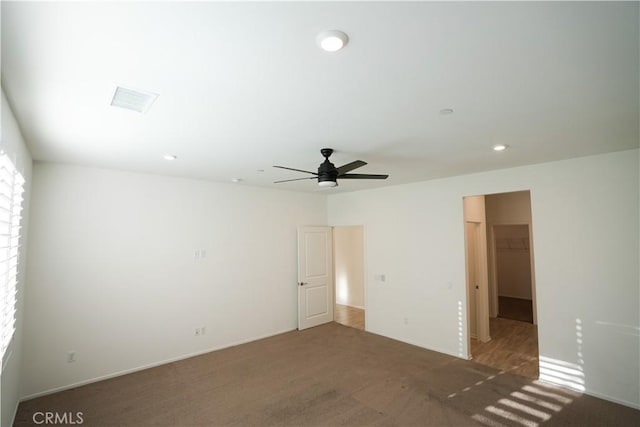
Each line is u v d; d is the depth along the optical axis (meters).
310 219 6.52
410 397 3.47
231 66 1.72
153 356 4.39
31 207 3.63
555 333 3.79
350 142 3.08
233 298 5.26
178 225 4.73
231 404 3.35
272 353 4.83
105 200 4.13
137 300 4.30
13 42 1.48
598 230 3.55
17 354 3.17
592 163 3.61
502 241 9.11
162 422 3.04
